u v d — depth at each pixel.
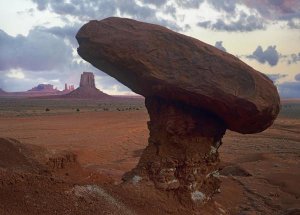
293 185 18.41
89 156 26.45
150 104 13.71
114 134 41.69
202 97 12.02
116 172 20.06
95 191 11.30
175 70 12.16
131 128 48.47
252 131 13.11
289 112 99.06
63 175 14.72
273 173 21.02
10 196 10.03
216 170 13.97
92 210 10.45
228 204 15.26
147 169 13.20
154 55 12.37
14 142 15.32
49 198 10.34
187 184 13.02
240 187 18.08
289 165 24.05
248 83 11.89
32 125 48.25
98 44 12.72
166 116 13.16
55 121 55.94
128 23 12.99
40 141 33.88
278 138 42.22
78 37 13.16
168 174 12.95
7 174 10.61
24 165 14.18
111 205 11.00
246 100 11.63
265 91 11.90
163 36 12.61
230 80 11.95
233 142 38.19
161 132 13.30
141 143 35.28
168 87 12.17
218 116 13.13
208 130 13.30
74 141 34.94
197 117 13.12
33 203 10.04
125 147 32.78
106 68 13.43
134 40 12.51
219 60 12.15
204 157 13.36
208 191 13.64
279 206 15.34
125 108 108.06
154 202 12.24
